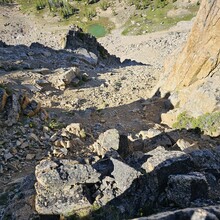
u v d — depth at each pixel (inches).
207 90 975.0
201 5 1021.8
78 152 796.0
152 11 4894.2
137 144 768.3
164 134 831.1
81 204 496.4
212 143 868.6
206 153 628.7
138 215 493.7
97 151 748.0
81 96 1314.0
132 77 1641.2
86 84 1497.3
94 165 556.1
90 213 491.8
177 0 4862.2
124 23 4938.5
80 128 912.3
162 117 1078.4
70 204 497.7
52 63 1801.2
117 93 1370.6
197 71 1064.2
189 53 1082.7
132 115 1141.7
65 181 518.6
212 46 1000.9
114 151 630.5
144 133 886.4
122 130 1005.8
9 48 1919.3
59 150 787.4
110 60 2539.4
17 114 890.7
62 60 1911.9
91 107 1202.6
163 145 802.8
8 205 567.2
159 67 1902.1
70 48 2300.7
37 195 516.1
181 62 1128.8
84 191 510.3
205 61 1026.7
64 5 5689.0
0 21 5546.3
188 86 1112.2
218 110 936.3
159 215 355.6
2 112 888.3
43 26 5344.5
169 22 4505.4
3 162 746.8
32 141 830.5
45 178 516.4
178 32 4087.1
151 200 509.7
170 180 509.7
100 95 1338.6
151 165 541.0
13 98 913.5
